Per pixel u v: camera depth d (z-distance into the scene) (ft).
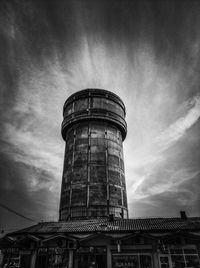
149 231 72.95
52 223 90.38
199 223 75.82
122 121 138.31
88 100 136.46
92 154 119.24
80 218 100.73
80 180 111.75
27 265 73.31
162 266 65.46
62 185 120.57
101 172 113.91
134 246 70.23
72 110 138.00
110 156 121.49
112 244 72.08
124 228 76.33
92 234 72.64
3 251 78.07
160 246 68.23
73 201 106.93
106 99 138.21
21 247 76.89
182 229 70.69
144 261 67.56
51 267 71.36
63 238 74.79
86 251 71.77
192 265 63.98
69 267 69.36
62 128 140.46
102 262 70.03
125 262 68.39
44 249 74.59
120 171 121.80
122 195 113.70
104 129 129.39
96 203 104.17
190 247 66.74
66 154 129.80
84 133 127.24
